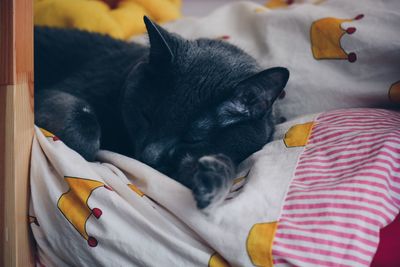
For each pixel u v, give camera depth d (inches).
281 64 24.6
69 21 29.4
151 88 20.4
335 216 16.6
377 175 17.3
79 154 19.4
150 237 17.2
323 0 28.6
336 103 23.3
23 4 16.8
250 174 18.5
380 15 23.5
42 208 17.8
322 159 18.7
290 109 24.0
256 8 29.3
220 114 20.1
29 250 18.3
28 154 18.0
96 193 17.5
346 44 23.5
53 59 25.0
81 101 21.4
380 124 19.8
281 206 17.1
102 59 24.2
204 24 29.2
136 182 19.2
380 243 17.0
